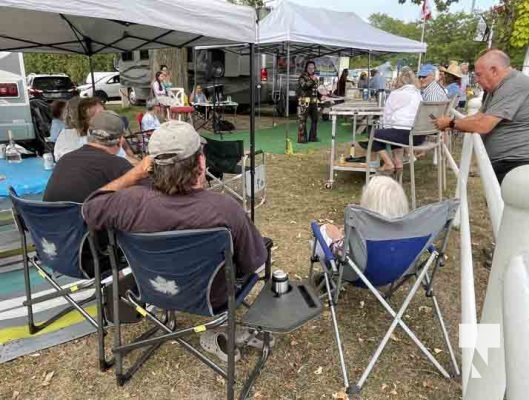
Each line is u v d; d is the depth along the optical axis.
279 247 3.49
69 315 2.46
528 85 2.74
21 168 3.58
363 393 1.94
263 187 4.65
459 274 3.02
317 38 7.54
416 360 2.16
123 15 2.33
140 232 1.56
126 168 2.10
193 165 1.55
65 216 1.84
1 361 2.09
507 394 0.74
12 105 5.29
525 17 4.27
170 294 1.69
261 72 12.33
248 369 2.08
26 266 2.19
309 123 11.12
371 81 10.91
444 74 8.26
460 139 8.33
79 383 1.98
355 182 5.41
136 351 2.17
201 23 2.79
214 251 1.52
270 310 1.80
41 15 4.25
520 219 1.13
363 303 2.66
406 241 1.93
